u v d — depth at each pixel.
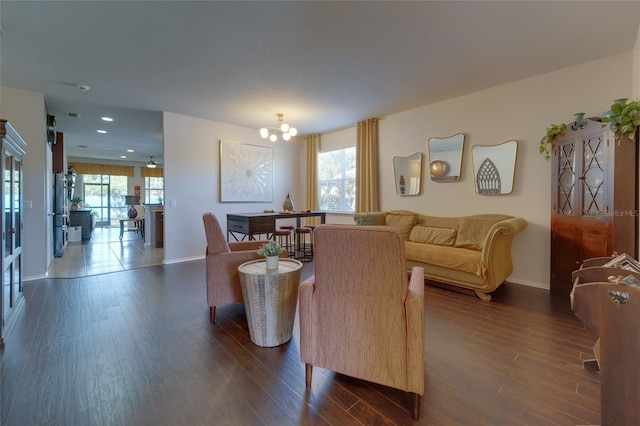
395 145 4.95
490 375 1.82
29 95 3.87
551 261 3.33
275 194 6.37
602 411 1.21
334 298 1.61
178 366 1.93
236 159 5.73
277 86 3.74
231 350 2.14
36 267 3.96
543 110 3.41
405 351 1.47
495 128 3.79
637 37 2.59
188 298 3.23
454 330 2.43
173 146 4.94
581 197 2.92
